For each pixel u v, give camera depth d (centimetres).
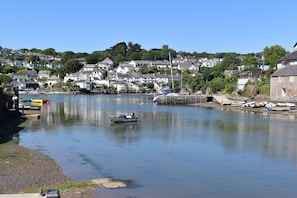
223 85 10450
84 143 3183
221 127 4291
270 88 7331
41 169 2216
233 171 2227
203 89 11500
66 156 2630
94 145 3084
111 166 2336
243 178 2078
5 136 3541
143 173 2170
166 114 6141
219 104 8431
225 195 1792
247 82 8856
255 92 8231
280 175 2144
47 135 3634
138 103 9500
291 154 2709
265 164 2402
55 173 2130
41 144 3119
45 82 18850
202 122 4841
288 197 1770
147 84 18900
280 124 4559
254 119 5194
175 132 3869
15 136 3550
